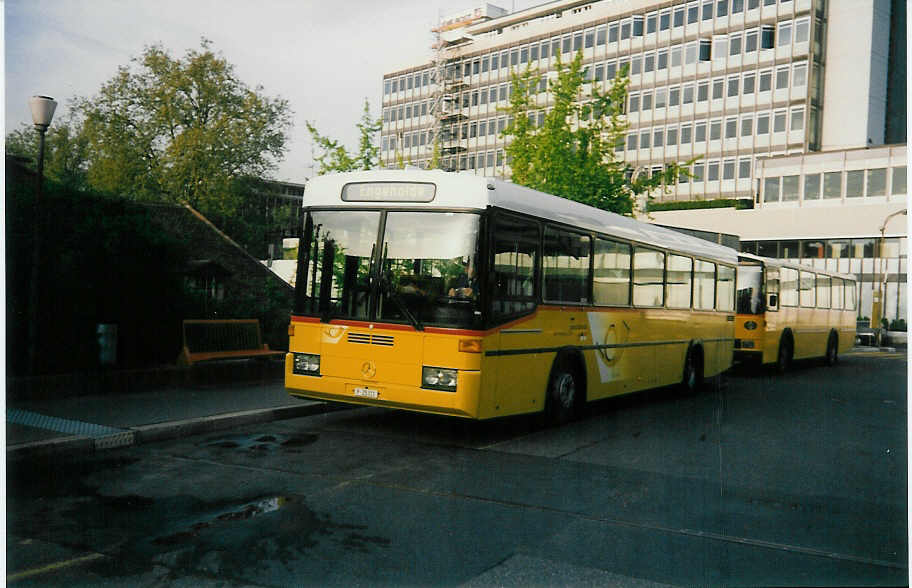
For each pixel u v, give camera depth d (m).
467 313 8.51
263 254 38.59
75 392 10.22
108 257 11.59
